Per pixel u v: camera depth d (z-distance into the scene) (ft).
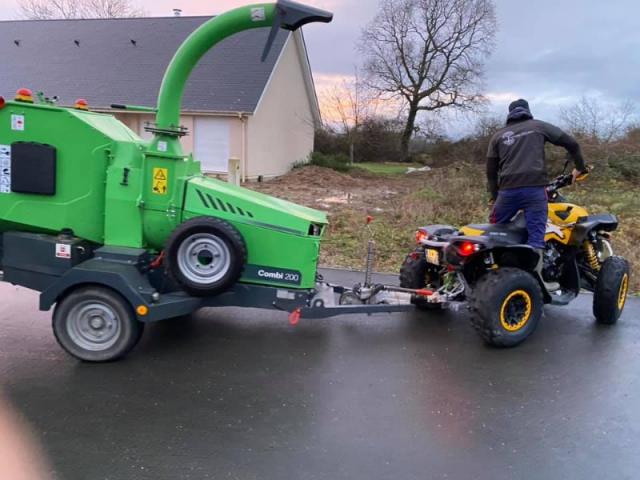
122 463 10.32
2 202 15.75
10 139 15.44
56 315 14.62
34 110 15.30
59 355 15.23
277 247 15.53
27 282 15.65
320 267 26.53
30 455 10.50
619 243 30.99
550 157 51.72
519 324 16.43
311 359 15.39
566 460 10.75
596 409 12.79
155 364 14.80
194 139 71.36
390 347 16.40
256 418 12.12
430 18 113.60
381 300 17.02
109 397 12.87
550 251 18.39
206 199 15.57
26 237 15.49
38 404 12.46
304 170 79.71
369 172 87.40
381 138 111.65
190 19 85.81
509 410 12.68
